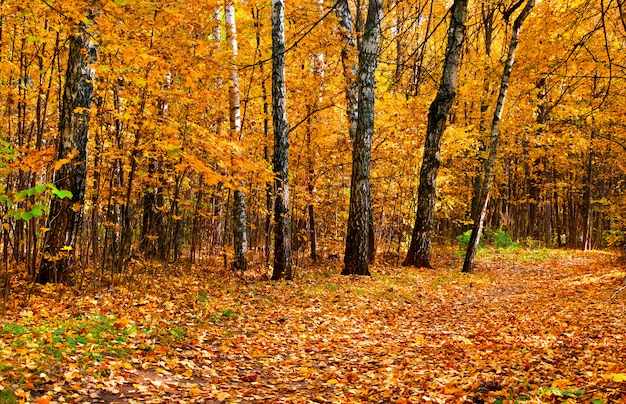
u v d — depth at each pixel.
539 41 8.44
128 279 10.04
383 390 5.01
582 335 7.02
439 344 7.07
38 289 8.39
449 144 17.53
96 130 10.13
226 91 12.88
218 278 11.84
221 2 12.13
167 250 14.25
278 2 11.24
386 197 18.06
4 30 10.16
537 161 25.23
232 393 4.91
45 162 5.80
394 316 9.14
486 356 6.16
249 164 4.29
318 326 8.02
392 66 17.84
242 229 13.31
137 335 6.24
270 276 12.45
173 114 9.62
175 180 13.12
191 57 6.77
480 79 18.53
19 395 3.83
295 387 5.23
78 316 6.97
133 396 4.42
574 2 7.51
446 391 4.70
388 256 17.92
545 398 4.03
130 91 8.12
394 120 16.09
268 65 14.39
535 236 31.14
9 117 11.03
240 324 7.72
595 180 29.48
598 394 3.82
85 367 4.75
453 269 15.62
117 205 12.84
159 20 6.71
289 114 15.05
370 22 11.99
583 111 13.34
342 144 15.27
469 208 28.11
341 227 19.58
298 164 15.29
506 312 9.48
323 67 14.13
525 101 17.22
